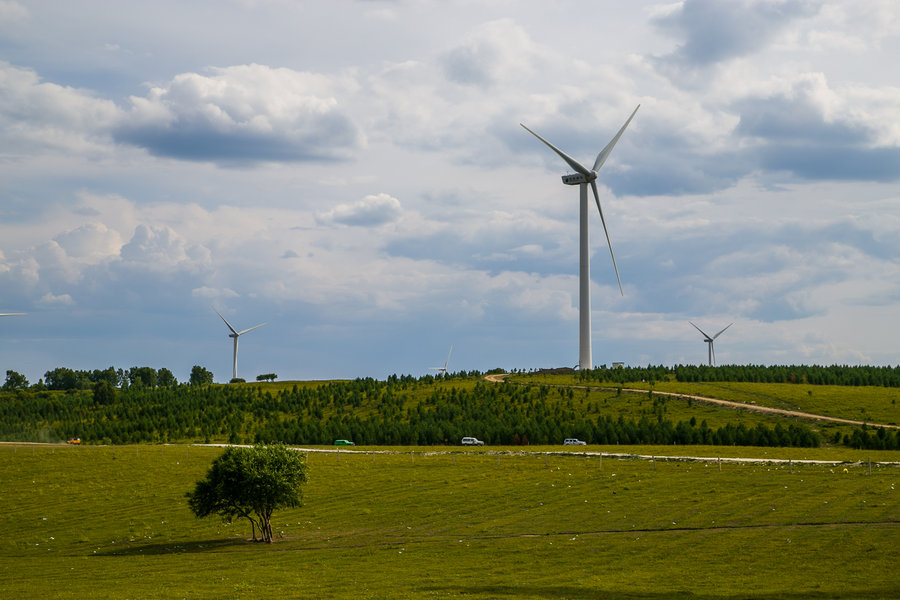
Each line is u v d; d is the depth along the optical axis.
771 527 77.25
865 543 69.19
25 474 129.00
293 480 86.25
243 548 81.69
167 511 102.56
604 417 195.75
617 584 59.25
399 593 57.75
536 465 125.62
